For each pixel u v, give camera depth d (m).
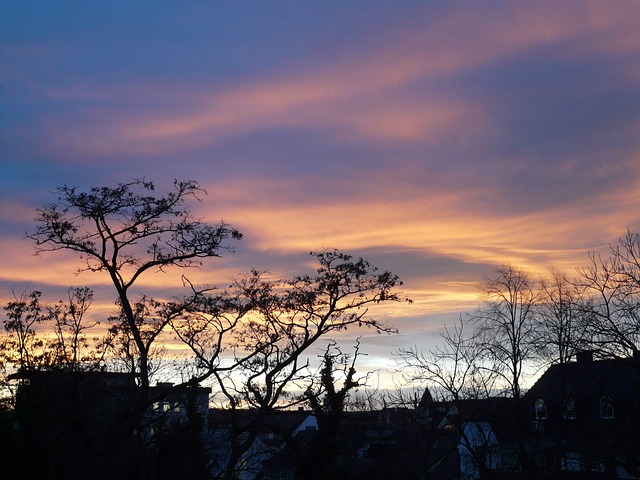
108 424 28.16
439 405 38.38
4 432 32.03
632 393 39.59
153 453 28.30
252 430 28.30
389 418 38.31
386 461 36.16
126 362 29.80
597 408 35.72
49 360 31.23
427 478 36.16
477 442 45.56
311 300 27.94
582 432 33.91
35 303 32.56
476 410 38.88
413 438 41.19
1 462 31.02
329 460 32.53
